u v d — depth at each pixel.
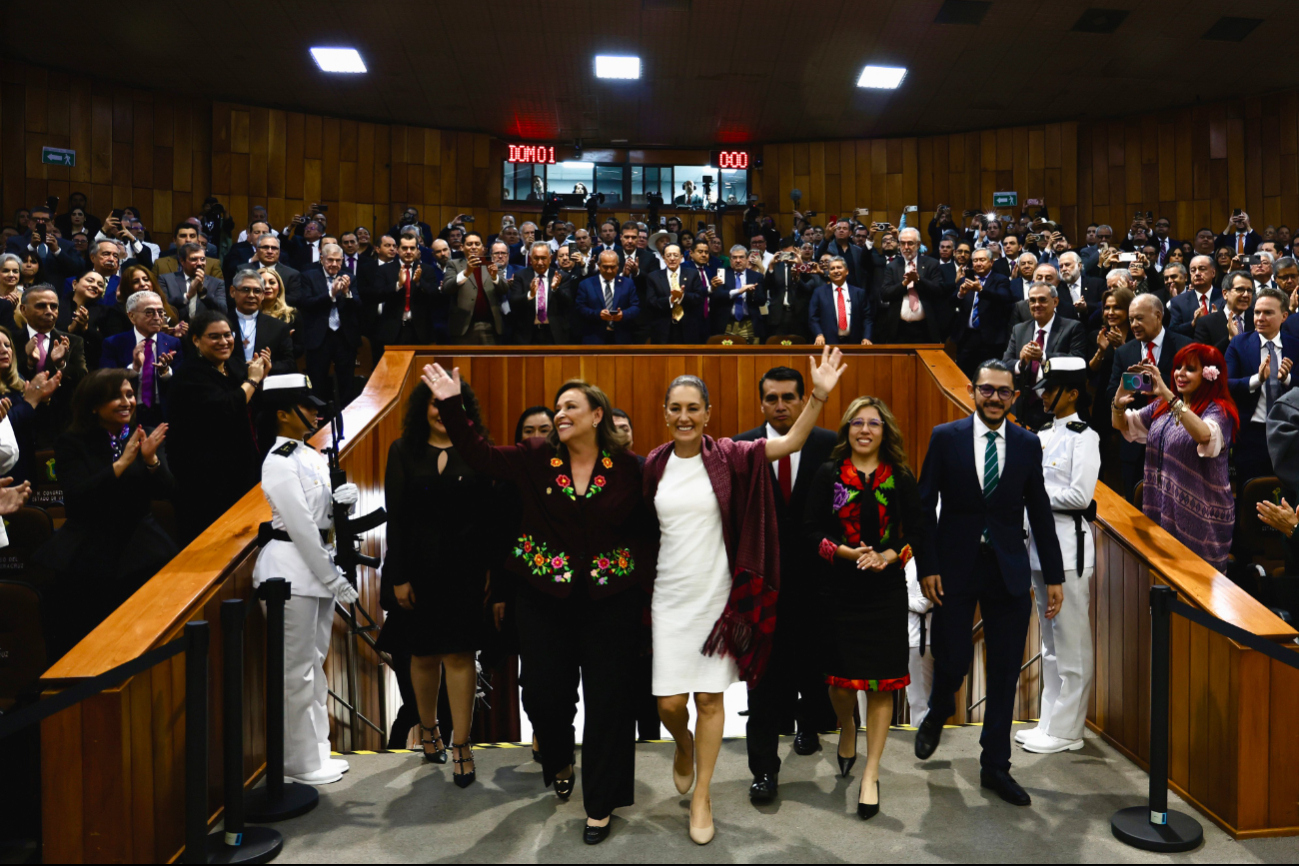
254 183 13.53
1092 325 6.74
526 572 2.98
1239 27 11.07
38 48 11.62
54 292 5.16
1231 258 8.95
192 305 6.13
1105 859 2.79
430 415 3.37
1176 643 3.25
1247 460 5.15
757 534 2.92
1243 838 2.91
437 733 3.58
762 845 2.88
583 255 8.36
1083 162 14.34
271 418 4.61
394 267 7.61
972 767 3.50
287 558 3.26
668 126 14.59
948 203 14.83
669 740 3.84
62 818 2.49
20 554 4.24
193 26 11.09
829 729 3.94
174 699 2.79
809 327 7.38
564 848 2.86
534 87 13.03
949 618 3.30
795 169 15.26
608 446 3.01
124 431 3.60
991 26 11.09
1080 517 3.60
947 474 3.32
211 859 2.70
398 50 11.82
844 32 11.30
